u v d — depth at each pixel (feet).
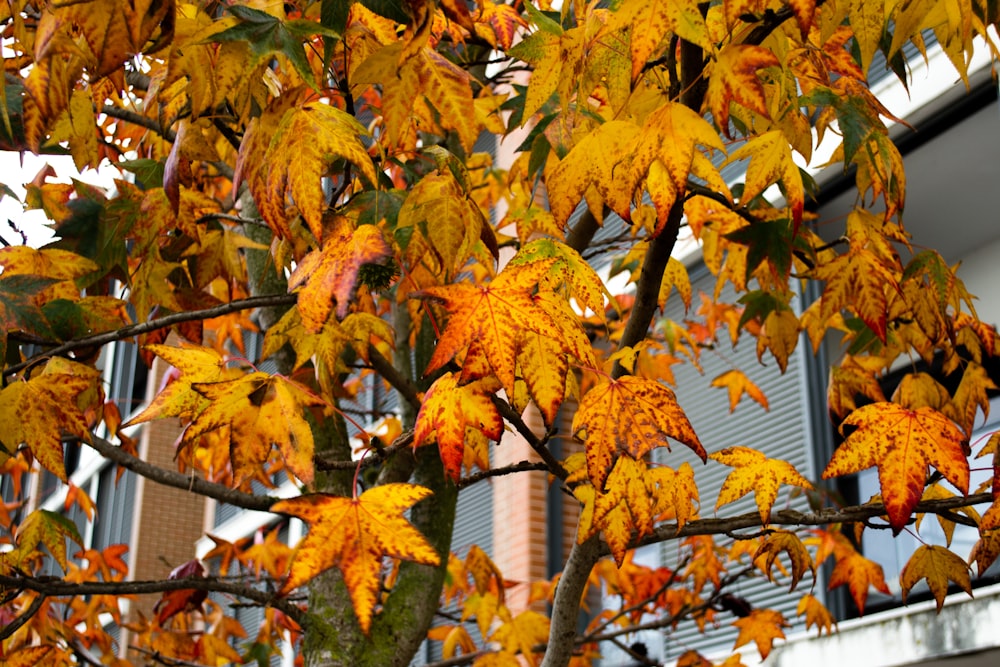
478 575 13.98
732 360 24.08
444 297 6.15
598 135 7.00
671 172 6.66
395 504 6.38
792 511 7.86
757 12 6.88
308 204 6.62
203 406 7.61
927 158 20.31
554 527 27.68
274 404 7.20
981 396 10.31
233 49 6.88
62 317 8.93
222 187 14.97
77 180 9.41
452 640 17.22
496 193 15.48
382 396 25.13
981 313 21.80
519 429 6.77
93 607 16.66
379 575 6.18
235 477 7.07
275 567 17.74
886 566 19.53
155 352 7.79
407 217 7.29
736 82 6.56
